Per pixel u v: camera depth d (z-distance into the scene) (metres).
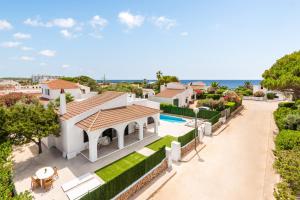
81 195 12.23
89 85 70.06
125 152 18.67
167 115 36.53
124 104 22.78
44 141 20.78
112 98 21.31
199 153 18.80
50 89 40.00
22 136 16.47
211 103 37.09
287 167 10.02
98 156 17.61
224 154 18.55
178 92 43.28
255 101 54.59
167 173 15.03
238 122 30.61
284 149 14.03
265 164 16.42
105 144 20.02
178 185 13.66
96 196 10.25
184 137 18.41
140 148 19.67
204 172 15.28
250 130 26.23
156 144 20.86
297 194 9.73
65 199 12.10
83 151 18.59
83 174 14.77
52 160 17.16
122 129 19.25
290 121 18.52
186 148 18.72
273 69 27.34
